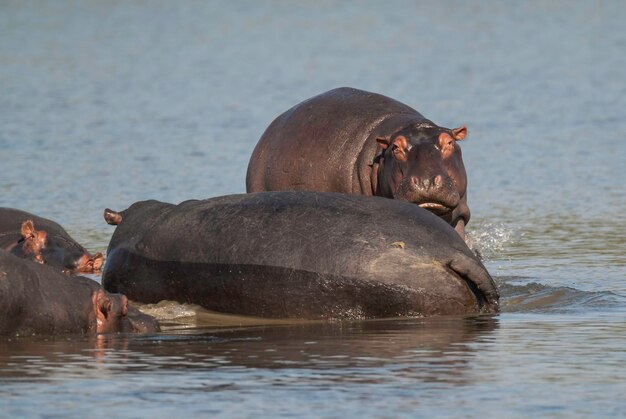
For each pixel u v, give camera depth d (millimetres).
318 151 48062
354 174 47000
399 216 36375
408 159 43594
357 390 25594
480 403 24531
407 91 120000
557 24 195000
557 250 50469
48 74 138250
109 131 92562
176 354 29609
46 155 80062
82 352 29859
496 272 45250
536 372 27234
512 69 137750
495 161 78125
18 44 174500
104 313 33188
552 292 40000
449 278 35688
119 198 65000
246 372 27391
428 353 29562
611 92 114438
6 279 31641
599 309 36625
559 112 101688
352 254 35719
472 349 30031
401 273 35500
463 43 171500
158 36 192125
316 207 37000
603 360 28406
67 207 62500
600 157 78750
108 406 24359
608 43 164500
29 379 26703
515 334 32156
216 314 37406
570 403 24531
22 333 31984
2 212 50469
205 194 65625
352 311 35938
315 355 29438
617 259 47938
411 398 24922
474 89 120188
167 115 103000
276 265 36406
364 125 47594
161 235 39062
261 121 98625
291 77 136250
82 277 33844
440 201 42500
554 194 66312
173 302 38625
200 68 147500
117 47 174125
